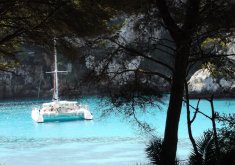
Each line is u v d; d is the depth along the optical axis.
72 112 73.19
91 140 50.19
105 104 16.78
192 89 94.19
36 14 15.09
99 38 16.53
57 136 56.03
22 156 40.09
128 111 16.62
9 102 124.69
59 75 109.56
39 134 59.12
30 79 131.62
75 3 15.05
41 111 74.81
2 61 18.42
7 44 16.66
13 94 134.12
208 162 12.23
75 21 15.27
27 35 15.84
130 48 15.80
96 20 15.68
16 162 36.75
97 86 16.59
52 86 132.75
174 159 14.44
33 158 39.00
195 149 12.69
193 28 14.23
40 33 15.70
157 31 15.95
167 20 14.74
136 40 16.14
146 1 15.02
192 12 14.37
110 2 15.00
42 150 43.97
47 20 15.02
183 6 15.34
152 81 16.39
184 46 14.39
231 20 13.82
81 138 52.75
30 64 127.19
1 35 16.59
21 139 53.72
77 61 16.70
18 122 76.25
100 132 56.97
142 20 15.82
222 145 12.70
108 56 16.42
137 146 43.09
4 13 14.67
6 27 15.85
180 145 40.31
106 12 15.67
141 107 16.48
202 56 14.73
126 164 34.12
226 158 12.01
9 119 81.75
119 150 41.59
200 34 14.55
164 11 14.75
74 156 39.62
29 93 132.75
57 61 19.23
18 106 110.50
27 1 14.23
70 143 48.75
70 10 14.96
